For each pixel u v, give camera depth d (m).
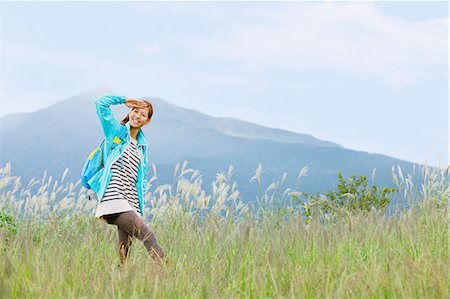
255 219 10.14
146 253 8.52
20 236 8.37
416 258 7.43
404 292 5.84
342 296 5.94
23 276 6.50
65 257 8.20
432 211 9.95
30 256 7.21
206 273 6.80
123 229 8.45
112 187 8.39
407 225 9.20
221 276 6.74
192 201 10.75
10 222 10.63
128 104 8.65
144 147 8.81
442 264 6.73
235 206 10.47
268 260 6.77
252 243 8.19
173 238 9.42
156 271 6.74
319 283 6.37
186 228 9.91
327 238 8.58
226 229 9.22
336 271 6.81
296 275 6.54
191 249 8.73
